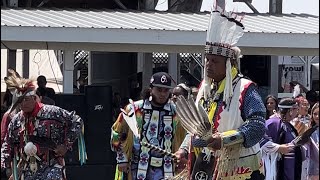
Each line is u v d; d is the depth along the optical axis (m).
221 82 4.51
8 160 6.48
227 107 4.44
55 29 11.05
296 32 11.95
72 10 13.44
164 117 6.61
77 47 11.83
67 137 6.40
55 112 6.35
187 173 4.73
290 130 7.45
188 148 4.90
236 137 4.30
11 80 6.32
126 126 6.68
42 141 6.32
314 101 10.20
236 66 4.53
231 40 4.45
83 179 10.20
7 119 7.18
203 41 11.55
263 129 4.36
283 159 7.33
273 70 15.52
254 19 13.68
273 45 11.88
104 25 11.47
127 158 6.70
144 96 7.16
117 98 13.06
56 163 6.40
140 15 13.25
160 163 6.55
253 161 4.47
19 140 6.39
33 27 10.97
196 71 17.14
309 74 17.89
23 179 6.37
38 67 17.98
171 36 11.48
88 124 10.27
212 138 4.29
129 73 16.58
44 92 10.15
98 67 16.39
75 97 10.26
